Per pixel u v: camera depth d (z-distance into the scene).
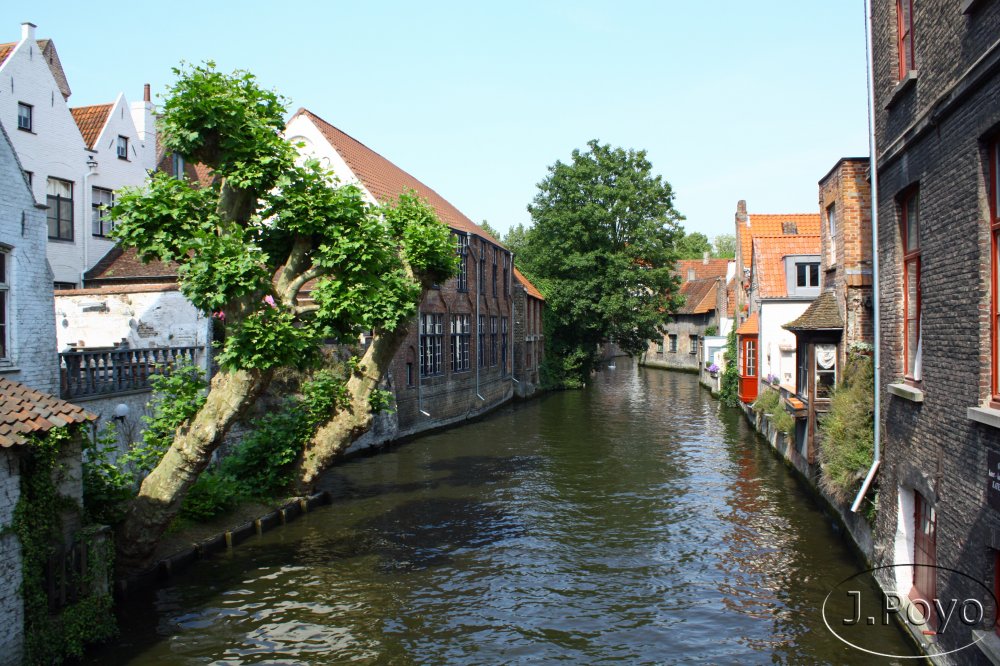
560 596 10.39
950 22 6.98
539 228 43.12
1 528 7.25
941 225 7.26
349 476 18.39
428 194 35.84
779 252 24.84
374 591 10.58
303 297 22.42
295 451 14.98
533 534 13.35
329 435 14.99
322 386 15.23
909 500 8.77
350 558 12.02
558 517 14.48
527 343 40.09
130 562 10.55
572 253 41.47
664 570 11.38
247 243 10.53
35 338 11.75
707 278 60.50
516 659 8.49
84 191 20.61
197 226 10.01
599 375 54.66
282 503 14.64
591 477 18.12
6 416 7.70
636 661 8.39
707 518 14.24
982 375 6.26
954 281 6.91
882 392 9.78
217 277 9.40
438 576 11.20
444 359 27.83
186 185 10.01
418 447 22.66
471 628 9.34
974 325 6.41
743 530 13.37
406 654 8.63
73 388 12.62
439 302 27.31
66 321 16.59
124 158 22.33
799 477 17.28
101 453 10.80
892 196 9.14
